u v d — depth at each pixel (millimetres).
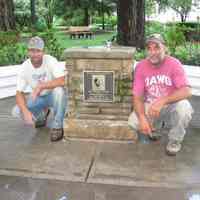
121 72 3799
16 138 4113
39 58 3822
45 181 3139
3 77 5914
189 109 3498
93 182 3115
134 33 8430
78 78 3895
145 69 3562
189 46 6883
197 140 4027
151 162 3473
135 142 3936
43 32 7414
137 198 2869
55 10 24219
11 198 2879
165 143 3924
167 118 3680
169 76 3516
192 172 3277
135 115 3752
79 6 23562
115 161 3496
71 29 18969
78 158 3566
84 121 3967
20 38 7293
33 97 3869
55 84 3893
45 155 3639
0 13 7773
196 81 5859
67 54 3818
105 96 3885
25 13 20578
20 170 3322
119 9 8492
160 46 3379
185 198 2867
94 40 17109
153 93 3615
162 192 2953
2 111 5188
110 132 3943
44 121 4457
